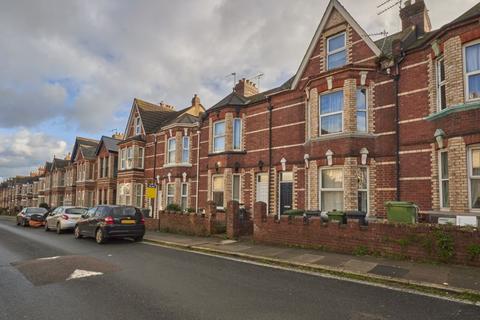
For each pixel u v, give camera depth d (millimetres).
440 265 8227
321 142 14148
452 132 10359
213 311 5531
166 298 6246
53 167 48344
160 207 24969
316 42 15758
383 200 12891
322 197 14156
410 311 5465
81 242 14617
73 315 5422
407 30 15023
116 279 7711
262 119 18375
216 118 20016
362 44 14195
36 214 25109
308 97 15297
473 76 10148
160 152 25969
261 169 17969
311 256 9734
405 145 12516
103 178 32562
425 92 12188
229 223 13977
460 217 9281
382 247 9367
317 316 5270
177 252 11508
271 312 5461
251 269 8672
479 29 10031
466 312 5410
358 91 13781
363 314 5344
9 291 6824
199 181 21875
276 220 11961
